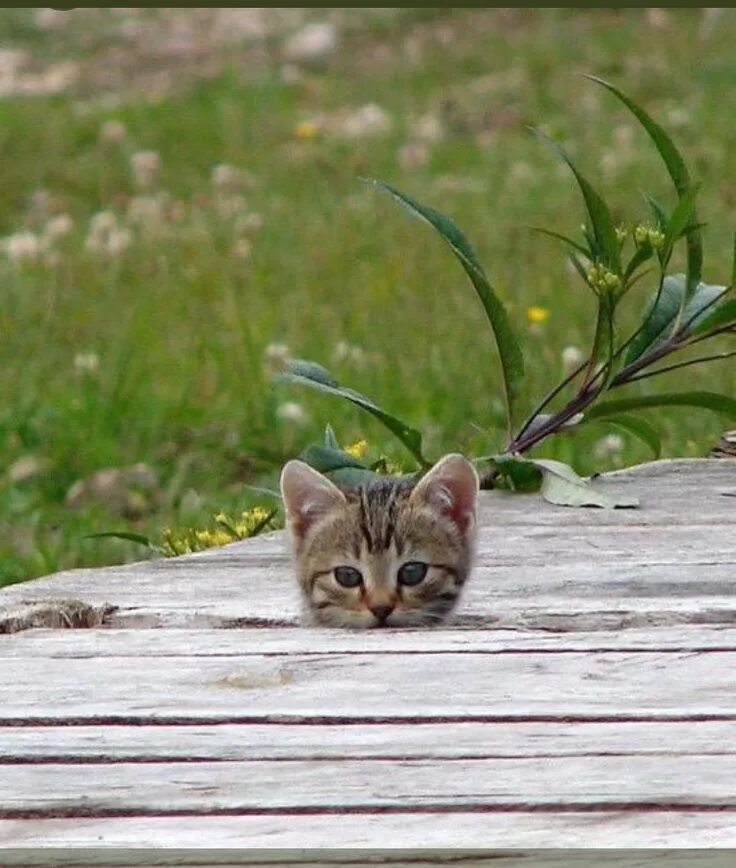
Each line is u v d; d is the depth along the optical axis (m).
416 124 27.83
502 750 5.48
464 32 35.06
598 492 9.45
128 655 6.57
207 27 38.00
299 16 38.22
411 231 20.16
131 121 29.02
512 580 7.90
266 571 8.25
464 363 14.66
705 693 6.02
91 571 8.18
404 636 6.83
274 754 5.48
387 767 5.35
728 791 5.12
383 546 7.85
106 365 15.55
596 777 5.24
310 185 24.09
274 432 13.66
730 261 16.73
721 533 8.62
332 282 18.09
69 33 37.94
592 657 6.46
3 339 16.38
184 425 14.20
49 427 14.27
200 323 16.64
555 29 33.91
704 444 12.49
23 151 27.00
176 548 10.05
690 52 30.36
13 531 12.38
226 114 29.56
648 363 9.89
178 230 21.23
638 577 7.86
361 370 14.80
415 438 9.65
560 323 15.67
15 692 6.10
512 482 9.79
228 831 4.89
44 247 20.69
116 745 5.57
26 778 5.30
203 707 5.92
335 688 6.12
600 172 21.84
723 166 21.83
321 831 4.88
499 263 18.28
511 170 23.67
